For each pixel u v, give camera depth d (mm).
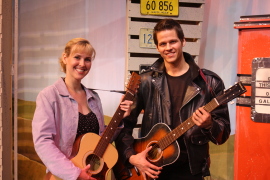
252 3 3342
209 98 2203
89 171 2084
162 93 2256
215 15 3434
